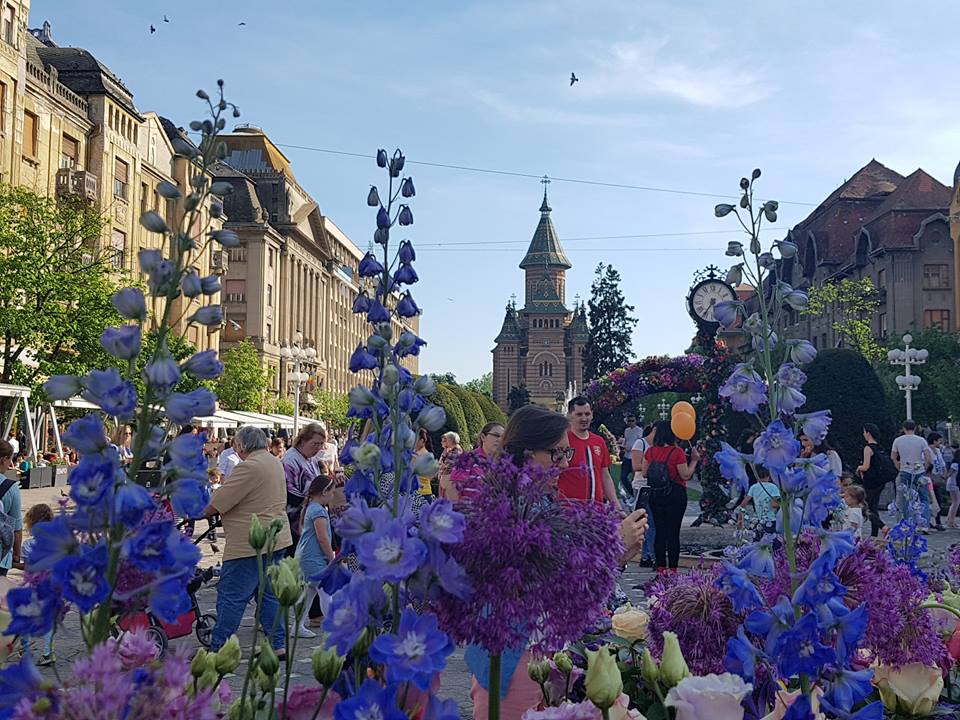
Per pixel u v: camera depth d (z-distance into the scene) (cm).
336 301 10725
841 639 216
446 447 1142
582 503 201
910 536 391
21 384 2766
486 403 4975
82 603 156
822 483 221
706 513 1572
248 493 719
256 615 209
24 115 4019
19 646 188
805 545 247
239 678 479
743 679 217
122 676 141
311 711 201
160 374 170
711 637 252
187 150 186
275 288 8138
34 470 2769
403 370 208
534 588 190
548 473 198
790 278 8212
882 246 6384
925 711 256
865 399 2248
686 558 1288
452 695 625
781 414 235
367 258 238
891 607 250
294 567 201
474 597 192
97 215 2964
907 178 6825
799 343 236
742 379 233
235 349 5991
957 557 420
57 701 139
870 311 5550
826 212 7906
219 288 182
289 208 8506
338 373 10775
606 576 196
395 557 177
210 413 175
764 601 232
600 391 1645
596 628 314
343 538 185
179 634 554
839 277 7238
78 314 2770
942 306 6338
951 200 5994
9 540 769
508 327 16488
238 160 8644
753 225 243
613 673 186
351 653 196
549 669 249
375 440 205
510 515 193
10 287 2689
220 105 187
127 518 162
